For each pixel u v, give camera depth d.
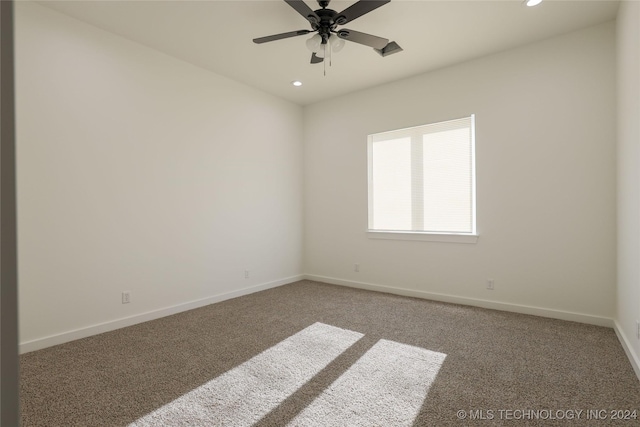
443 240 3.76
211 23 2.83
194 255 3.60
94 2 2.53
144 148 3.18
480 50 3.34
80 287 2.75
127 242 3.05
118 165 2.99
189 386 1.96
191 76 3.59
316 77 3.99
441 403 1.77
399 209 4.17
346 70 3.80
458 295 3.66
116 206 2.98
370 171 4.42
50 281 2.58
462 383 1.97
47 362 2.28
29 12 2.48
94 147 2.84
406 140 4.11
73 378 2.06
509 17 2.78
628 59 2.31
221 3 2.56
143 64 3.19
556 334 2.71
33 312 2.50
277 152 4.61
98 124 2.87
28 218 2.48
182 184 3.50
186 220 3.53
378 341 2.61
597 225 2.92
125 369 2.17
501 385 1.94
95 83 2.85
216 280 3.81
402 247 4.08
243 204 4.14
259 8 2.63
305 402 1.79
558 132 3.09
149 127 3.23
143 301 3.16
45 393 1.89
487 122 3.46
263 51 3.33
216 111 3.84
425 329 2.87
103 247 2.89
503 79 3.37
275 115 4.59
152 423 1.62
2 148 0.33
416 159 4.03
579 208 2.99
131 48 3.10
